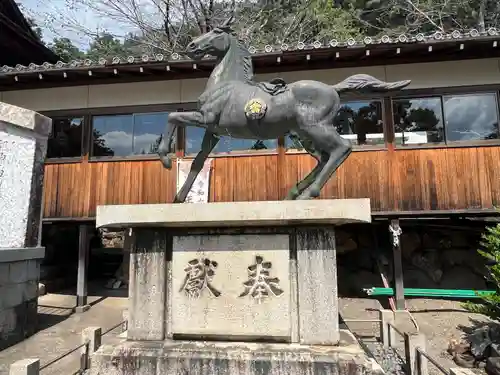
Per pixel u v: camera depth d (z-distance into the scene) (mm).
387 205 8539
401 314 8469
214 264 3566
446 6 15398
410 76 8883
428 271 10375
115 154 9883
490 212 8172
